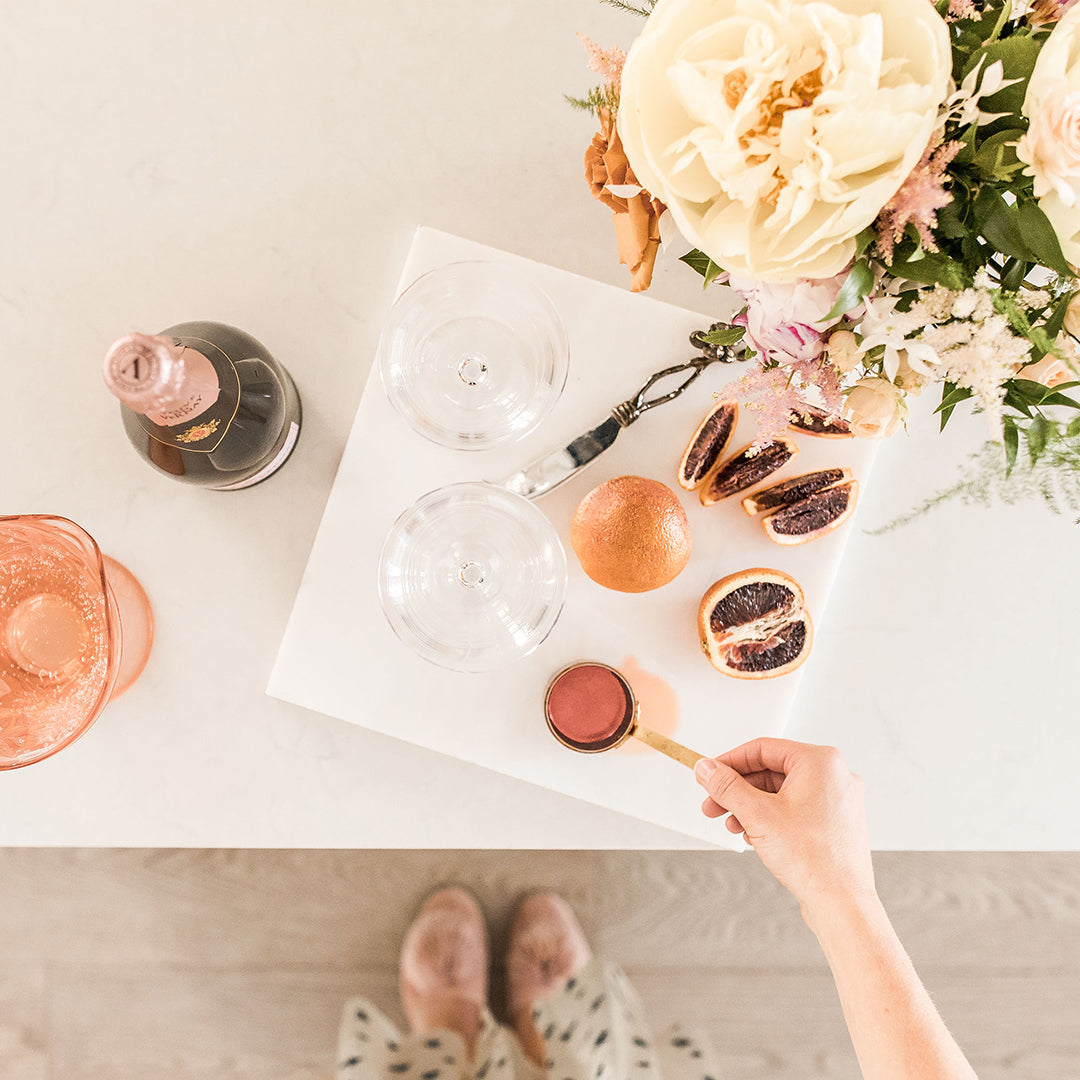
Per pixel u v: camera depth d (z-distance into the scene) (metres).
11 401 0.70
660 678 0.70
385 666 0.70
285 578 0.71
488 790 0.73
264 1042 1.00
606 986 0.98
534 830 0.73
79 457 0.71
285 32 0.69
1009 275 0.39
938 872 0.98
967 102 0.32
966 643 0.73
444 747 0.70
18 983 0.96
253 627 0.71
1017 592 0.73
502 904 0.98
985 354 0.36
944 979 0.98
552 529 0.65
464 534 0.68
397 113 0.69
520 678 0.70
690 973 0.98
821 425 0.67
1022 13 0.36
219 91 0.69
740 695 0.70
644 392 0.68
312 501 0.71
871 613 0.73
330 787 0.72
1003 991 0.98
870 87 0.30
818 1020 0.98
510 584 0.68
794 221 0.32
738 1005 0.99
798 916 0.97
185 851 0.96
